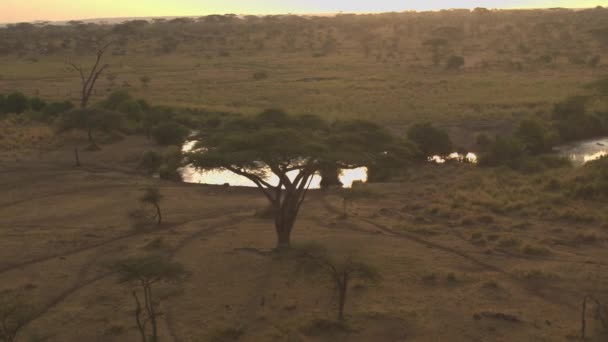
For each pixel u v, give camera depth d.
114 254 28.31
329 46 172.88
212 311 21.39
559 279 24.41
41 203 39.97
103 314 21.12
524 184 44.59
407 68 126.00
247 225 33.91
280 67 132.88
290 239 30.48
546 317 20.53
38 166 52.56
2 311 19.80
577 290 23.11
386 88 98.06
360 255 26.92
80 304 22.08
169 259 27.38
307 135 28.52
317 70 126.44
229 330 19.41
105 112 63.41
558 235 31.30
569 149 61.78
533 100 81.50
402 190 43.78
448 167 52.97
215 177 52.59
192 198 41.56
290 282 24.16
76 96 99.12
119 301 22.33
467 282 24.12
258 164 28.55
